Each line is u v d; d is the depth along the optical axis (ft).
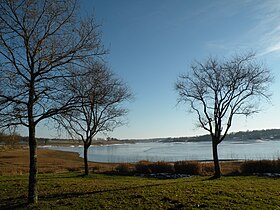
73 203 50.85
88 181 85.35
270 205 46.19
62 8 51.13
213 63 167.32
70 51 51.31
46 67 50.67
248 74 95.04
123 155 345.51
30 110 50.75
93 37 52.39
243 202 47.78
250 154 281.33
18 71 49.85
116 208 46.37
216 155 96.37
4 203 54.65
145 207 46.06
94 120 107.55
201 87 98.27
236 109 95.76
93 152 450.30
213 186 62.85
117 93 110.63
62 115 53.01
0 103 48.67
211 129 98.02
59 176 103.86
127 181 88.33
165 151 418.10
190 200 49.03
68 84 51.75
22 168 155.53
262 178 91.76
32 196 51.80
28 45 49.78
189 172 116.67
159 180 94.73
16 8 48.67
